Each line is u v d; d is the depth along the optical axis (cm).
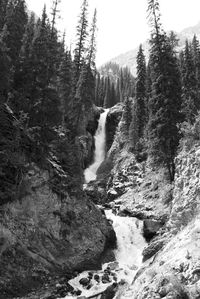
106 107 9069
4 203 1959
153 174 3928
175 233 1798
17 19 3225
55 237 2312
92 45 4238
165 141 3059
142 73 5134
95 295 1931
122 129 5853
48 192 2364
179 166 2138
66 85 4122
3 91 2561
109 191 4469
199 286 1043
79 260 2391
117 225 3247
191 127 2155
